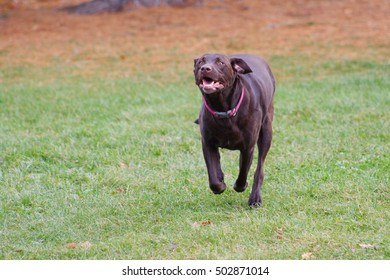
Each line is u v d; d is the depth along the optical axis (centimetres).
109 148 1612
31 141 1666
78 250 1082
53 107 2048
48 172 1459
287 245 1077
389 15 3170
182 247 1084
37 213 1241
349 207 1212
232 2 3569
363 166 1420
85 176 1425
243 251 1060
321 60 2594
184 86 2350
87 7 3538
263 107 1231
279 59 2630
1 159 1534
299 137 1652
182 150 1591
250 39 2934
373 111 1852
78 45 2983
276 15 3297
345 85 2191
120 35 3114
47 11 3603
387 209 1205
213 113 1162
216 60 1125
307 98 2031
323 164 1443
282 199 1267
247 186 1306
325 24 3098
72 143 1645
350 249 1052
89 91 2291
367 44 2772
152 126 1777
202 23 3238
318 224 1147
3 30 3275
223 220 1191
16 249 1095
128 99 2138
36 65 2725
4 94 2247
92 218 1213
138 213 1232
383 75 2322
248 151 1208
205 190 1334
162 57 2772
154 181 1388
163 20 3306
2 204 1281
